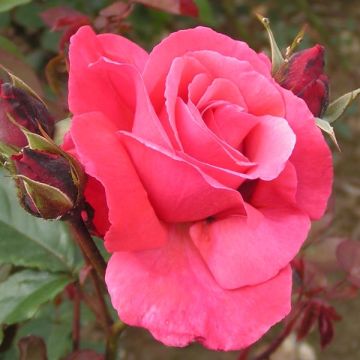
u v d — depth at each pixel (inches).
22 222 12.2
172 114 8.0
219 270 8.4
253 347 23.8
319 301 13.5
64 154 8.5
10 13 22.1
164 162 8.0
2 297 11.5
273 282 8.4
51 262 11.9
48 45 23.1
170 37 8.6
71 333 17.4
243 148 8.9
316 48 9.5
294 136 8.3
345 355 26.4
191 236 8.6
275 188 8.8
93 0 23.2
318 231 13.6
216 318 8.1
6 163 8.8
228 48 9.0
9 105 9.0
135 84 8.4
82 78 8.7
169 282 8.3
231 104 8.4
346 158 35.2
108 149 8.1
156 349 26.4
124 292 8.1
